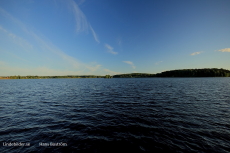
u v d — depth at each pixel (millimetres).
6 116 12703
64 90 36375
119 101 19984
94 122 11172
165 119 11703
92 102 19406
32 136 8594
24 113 13750
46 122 11141
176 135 8688
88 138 8391
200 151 6961
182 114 13078
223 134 8734
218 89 33719
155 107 16062
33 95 26781
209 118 11805
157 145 7551
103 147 7398
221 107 15656
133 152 6938
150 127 10031
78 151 7027
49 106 16984
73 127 10109
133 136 8648
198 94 25828
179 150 7059
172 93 27625
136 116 12672
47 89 39688
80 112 14188
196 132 9055
